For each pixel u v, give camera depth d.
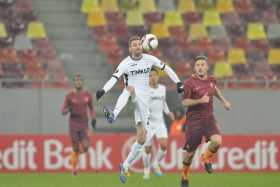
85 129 46.56
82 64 63.53
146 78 31.92
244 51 67.75
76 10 69.06
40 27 66.19
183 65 63.78
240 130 57.03
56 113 55.81
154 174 48.66
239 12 72.38
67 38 66.12
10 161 50.78
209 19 70.94
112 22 68.62
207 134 31.11
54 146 50.91
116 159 51.12
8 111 55.53
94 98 59.41
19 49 64.06
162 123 44.53
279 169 52.00
